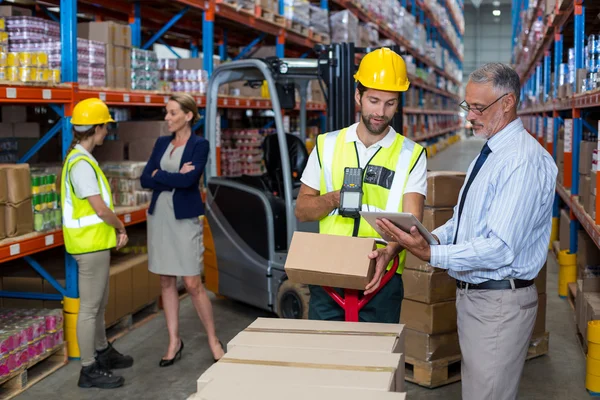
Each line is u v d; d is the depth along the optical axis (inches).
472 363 96.3
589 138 234.1
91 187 146.1
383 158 101.3
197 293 166.7
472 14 1744.6
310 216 104.6
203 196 238.1
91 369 154.3
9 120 180.4
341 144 103.6
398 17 510.9
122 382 155.3
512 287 93.8
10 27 164.2
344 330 86.4
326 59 191.0
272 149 204.5
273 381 68.9
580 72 208.7
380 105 96.4
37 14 251.1
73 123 151.3
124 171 195.3
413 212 99.4
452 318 154.9
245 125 344.5
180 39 387.5
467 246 89.7
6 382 151.3
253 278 200.5
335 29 354.6
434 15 701.9
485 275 94.2
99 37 188.9
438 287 151.6
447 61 959.0
